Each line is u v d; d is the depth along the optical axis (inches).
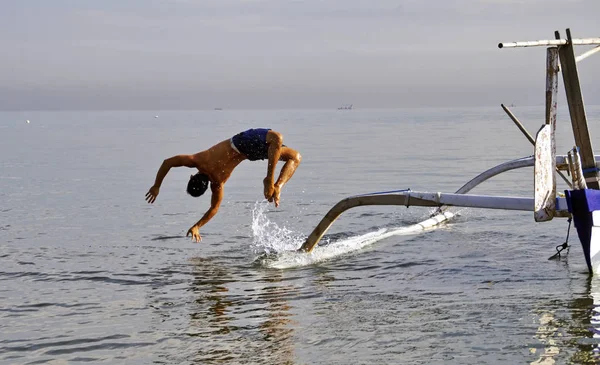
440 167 906.1
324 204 573.0
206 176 324.8
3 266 336.8
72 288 290.5
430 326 220.8
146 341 215.8
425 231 410.3
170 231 440.8
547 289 262.2
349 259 338.0
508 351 194.5
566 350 192.9
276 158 311.9
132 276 310.2
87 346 213.0
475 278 287.1
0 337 223.8
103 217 511.2
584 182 284.4
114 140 1953.7
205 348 207.2
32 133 2586.1
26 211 548.4
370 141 1696.6
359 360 192.9
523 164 426.9
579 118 297.0
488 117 4815.5
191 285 290.5
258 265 330.0
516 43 260.5
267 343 209.6
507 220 437.4
